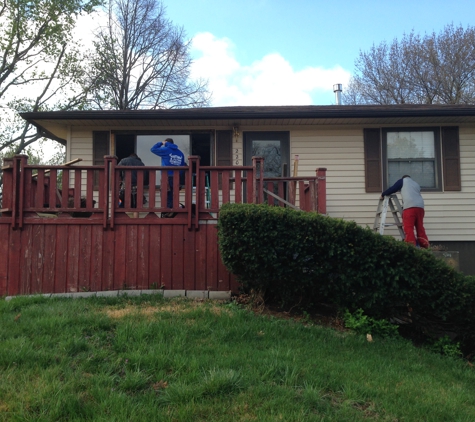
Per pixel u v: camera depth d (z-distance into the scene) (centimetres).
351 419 327
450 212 952
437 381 432
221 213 583
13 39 2009
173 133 981
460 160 962
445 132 966
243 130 978
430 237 947
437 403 371
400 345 535
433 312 572
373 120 951
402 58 2841
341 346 501
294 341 484
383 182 964
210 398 339
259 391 352
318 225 564
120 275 666
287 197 808
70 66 2134
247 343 468
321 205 711
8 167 677
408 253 563
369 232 571
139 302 607
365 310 594
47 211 673
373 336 565
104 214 671
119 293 648
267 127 977
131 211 674
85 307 566
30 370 372
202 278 668
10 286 661
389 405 357
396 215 840
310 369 406
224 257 584
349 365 435
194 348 436
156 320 502
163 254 671
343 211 963
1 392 335
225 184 682
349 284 562
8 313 539
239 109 1037
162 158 805
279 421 312
